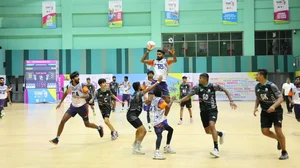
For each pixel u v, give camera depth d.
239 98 24.41
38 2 26.30
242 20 25.45
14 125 10.38
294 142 7.02
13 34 26.22
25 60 24.45
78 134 8.44
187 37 26.09
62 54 25.83
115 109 17.33
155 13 25.81
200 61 25.48
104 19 26.27
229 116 12.89
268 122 5.66
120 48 25.72
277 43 25.62
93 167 5.09
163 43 26.22
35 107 19.28
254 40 25.45
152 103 5.84
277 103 5.24
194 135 8.11
